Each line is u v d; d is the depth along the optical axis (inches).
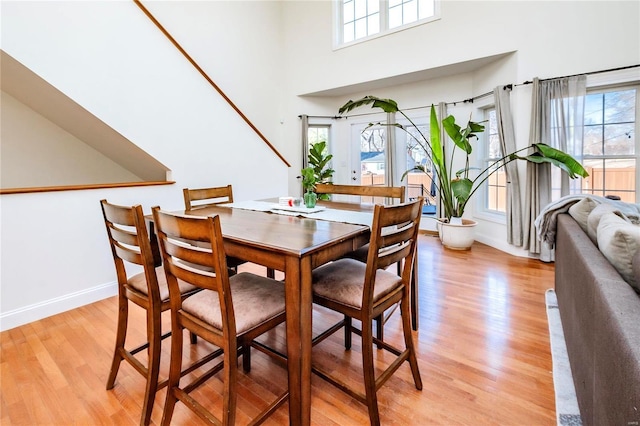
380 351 75.5
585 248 58.2
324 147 213.5
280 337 82.0
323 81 207.3
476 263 135.6
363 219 70.7
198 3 177.2
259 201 102.4
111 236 62.0
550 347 74.4
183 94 126.5
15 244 87.3
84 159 140.6
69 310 97.0
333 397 60.9
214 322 48.3
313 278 61.8
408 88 196.7
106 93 103.7
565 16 128.7
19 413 57.5
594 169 134.5
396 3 185.2
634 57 118.2
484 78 163.3
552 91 130.5
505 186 157.9
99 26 101.0
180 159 126.6
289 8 218.7
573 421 53.1
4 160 121.6
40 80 92.6
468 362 70.0
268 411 49.6
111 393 62.5
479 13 149.3
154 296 54.6
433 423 54.4
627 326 32.7
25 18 86.4
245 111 203.5
